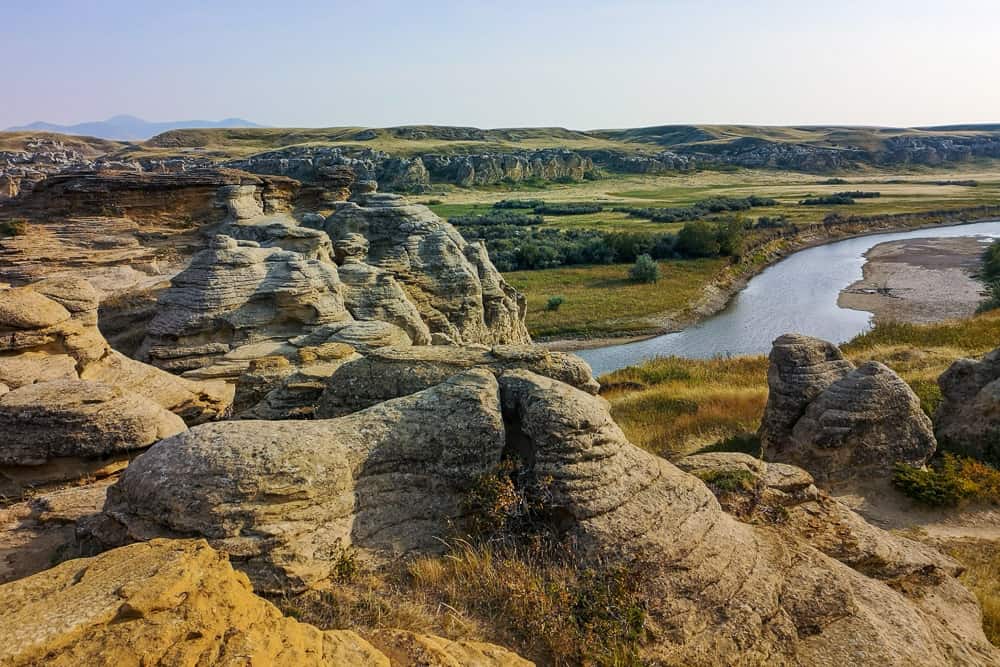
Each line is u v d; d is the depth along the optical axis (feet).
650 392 94.94
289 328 80.74
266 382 63.72
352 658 20.08
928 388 75.97
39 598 18.45
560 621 26.14
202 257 80.74
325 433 30.53
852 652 26.84
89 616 17.06
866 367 58.59
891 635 28.04
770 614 27.91
